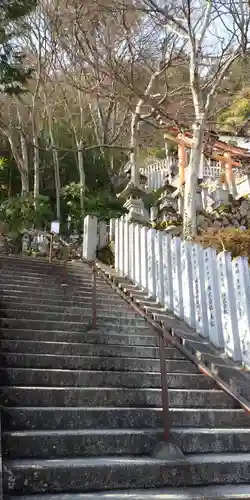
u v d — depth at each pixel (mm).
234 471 3316
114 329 6016
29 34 19266
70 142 23625
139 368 4973
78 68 20953
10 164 22609
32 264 9312
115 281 8602
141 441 3496
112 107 22438
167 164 23234
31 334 5203
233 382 5008
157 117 16422
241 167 21766
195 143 12039
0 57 10070
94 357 4828
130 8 13227
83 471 2914
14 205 15047
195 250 7035
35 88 20828
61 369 4559
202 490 3023
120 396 4168
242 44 12023
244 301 5887
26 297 6734
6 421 3438
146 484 3039
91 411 3729
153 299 7883
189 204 11602
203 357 5508
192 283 6941
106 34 16641
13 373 4141
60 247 12383
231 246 9609
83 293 7508
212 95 12359
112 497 2717
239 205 15586
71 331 5660
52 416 3590
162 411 3723
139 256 8758
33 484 2775
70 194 18406
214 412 4207
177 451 3355
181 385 4805
